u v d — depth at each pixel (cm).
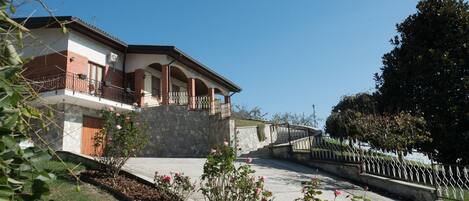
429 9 1952
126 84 2211
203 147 2014
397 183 1188
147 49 2162
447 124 1767
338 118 1744
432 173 1151
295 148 1739
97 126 1988
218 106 2161
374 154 1335
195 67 2433
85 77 1864
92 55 1988
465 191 1109
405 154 1278
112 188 844
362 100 2561
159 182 834
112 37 2052
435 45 1894
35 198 197
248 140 2123
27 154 199
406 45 2005
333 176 1395
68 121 1805
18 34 217
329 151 1501
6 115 188
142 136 1004
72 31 1862
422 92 1877
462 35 1838
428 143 1750
